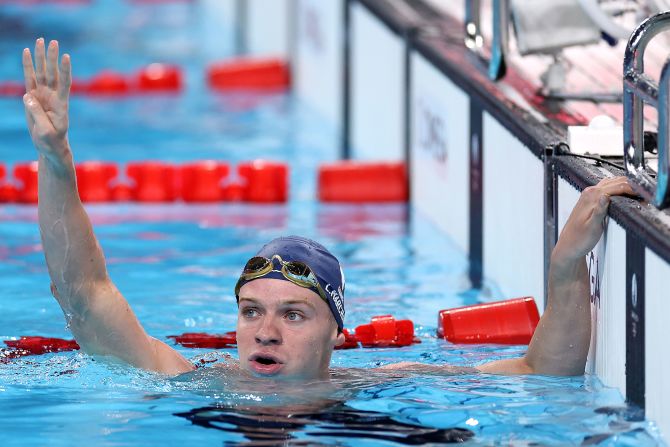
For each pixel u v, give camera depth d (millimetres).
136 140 34156
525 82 22453
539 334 14867
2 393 14133
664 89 13031
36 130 12930
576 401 13742
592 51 24984
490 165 21391
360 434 12586
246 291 13727
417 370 15023
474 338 17234
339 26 35969
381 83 31219
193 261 22281
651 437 12484
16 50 49000
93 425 13000
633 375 13523
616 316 14117
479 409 13414
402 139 29141
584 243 14227
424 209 27031
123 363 14266
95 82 42312
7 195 27844
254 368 13820
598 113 20078
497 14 20953
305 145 34281
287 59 44406
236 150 33125
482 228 22047
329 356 14219
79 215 13461
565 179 16594
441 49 25875
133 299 19562
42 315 18438
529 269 18875
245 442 12398
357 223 26078
